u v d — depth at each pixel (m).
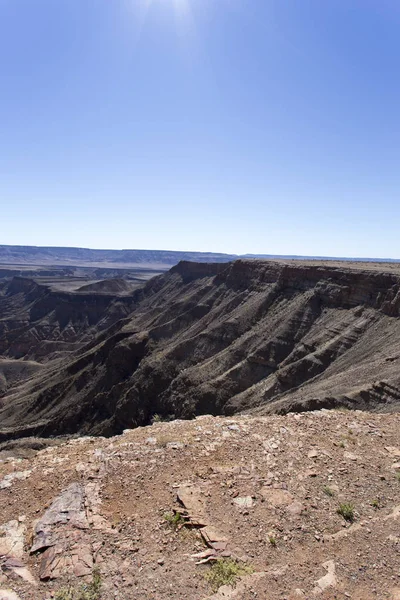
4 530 8.14
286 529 8.16
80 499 9.09
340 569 7.11
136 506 8.92
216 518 8.45
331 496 9.34
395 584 6.79
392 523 8.45
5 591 6.57
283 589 6.63
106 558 7.39
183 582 6.81
